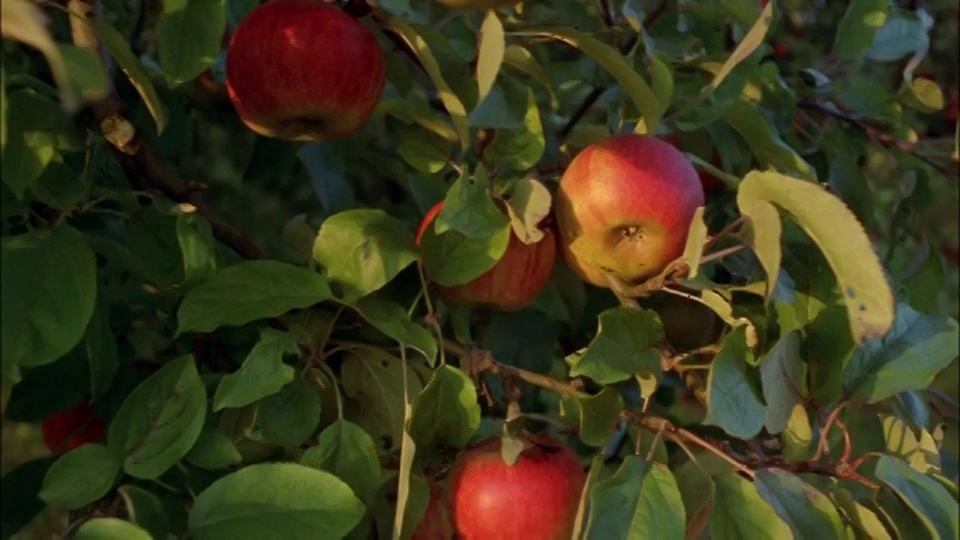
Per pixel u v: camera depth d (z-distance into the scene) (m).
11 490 1.48
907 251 2.25
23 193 1.26
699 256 1.23
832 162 1.96
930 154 2.02
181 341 1.69
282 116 1.38
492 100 1.37
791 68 2.36
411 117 1.51
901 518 1.27
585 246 1.40
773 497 1.22
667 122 1.57
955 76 3.79
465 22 1.76
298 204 2.69
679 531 1.21
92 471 1.23
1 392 1.09
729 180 1.54
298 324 1.43
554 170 1.54
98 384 1.37
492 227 1.33
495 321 1.84
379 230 1.37
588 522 1.20
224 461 1.27
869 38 1.88
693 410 1.92
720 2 1.69
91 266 1.19
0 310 1.12
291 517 1.20
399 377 1.42
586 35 1.37
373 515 1.41
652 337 1.34
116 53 1.19
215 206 2.40
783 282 1.36
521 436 1.36
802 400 1.34
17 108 1.23
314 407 1.34
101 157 1.63
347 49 1.35
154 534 1.25
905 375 1.36
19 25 0.89
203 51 1.24
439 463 1.39
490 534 1.31
